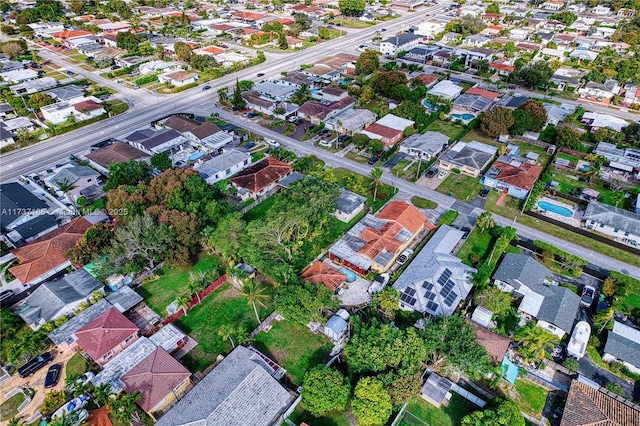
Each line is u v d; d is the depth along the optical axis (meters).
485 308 67.81
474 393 58.62
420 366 57.34
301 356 63.78
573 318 66.50
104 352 61.38
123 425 54.25
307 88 150.88
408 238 82.56
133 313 70.81
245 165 111.12
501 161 109.06
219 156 108.62
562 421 52.16
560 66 170.38
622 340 62.81
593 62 176.75
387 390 53.59
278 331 67.88
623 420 51.41
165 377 57.53
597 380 59.88
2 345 64.06
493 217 92.88
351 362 57.88
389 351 56.44
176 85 160.00
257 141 123.06
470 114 137.00
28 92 150.50
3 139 117.19
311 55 193.88
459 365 55.78
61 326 66.31
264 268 71.62
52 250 78.19
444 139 117.38
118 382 57.28
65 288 71.88
